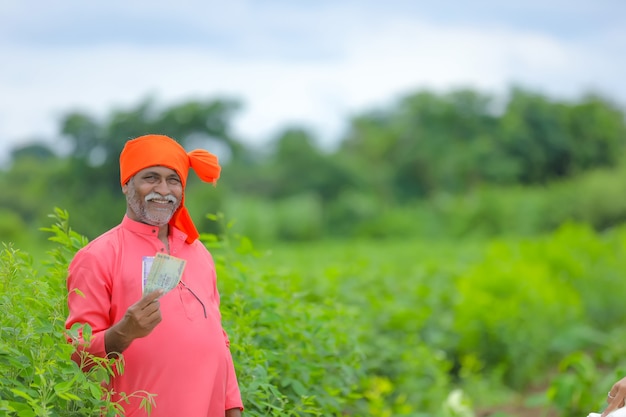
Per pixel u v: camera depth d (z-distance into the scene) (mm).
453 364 10336
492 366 10344
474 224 38625
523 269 11852
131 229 3904
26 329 3633
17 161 66938
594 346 11227
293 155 63969
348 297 9086
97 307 3754
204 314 3904
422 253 17109
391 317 9062
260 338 5305
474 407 9203
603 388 7238
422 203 60031
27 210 54438
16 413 3740
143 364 3750
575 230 15867
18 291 3947
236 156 66375
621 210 39250
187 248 4031
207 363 3848
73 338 3656
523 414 8844
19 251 4102
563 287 12297
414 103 67938
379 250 18000
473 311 10375
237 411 4055
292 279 6703
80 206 43688
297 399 5133
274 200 62719
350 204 53938
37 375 3582
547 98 66250
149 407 3596
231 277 5457
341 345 6102
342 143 77938
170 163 3867
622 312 13219
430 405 8023
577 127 65812
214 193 39781
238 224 39156
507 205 39000
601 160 66125
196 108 64062
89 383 3559
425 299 10898
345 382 5812
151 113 62094
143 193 3842
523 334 10453
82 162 56000
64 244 4535
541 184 64875
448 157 63656
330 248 19359
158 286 3564
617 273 13781
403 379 7812
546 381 10547
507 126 64625
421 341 9906
